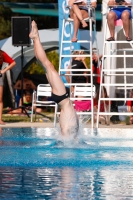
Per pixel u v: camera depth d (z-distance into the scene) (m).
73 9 29.09
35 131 24.70
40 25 73.62
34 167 12.65
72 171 12.02
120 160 14.01
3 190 9.66
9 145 18.17
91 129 26.38
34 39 18.00
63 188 9.88
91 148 17.25
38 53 17.75
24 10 55.22
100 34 46.25
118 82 37.16
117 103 37.19
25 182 10.49
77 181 10.62
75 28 29.23
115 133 23.91
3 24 71.75
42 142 19.34
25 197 9.02
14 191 9.57
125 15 28.53
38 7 54.91
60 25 35.62
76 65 35.00
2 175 11.38
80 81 35.16
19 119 37.31
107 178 11.03
